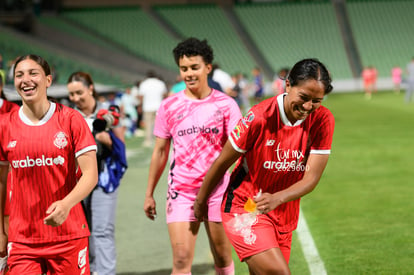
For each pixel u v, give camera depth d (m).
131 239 5.84
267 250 3.06
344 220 6.38
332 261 5.01
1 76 3.94
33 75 2.91
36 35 31.70
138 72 31.69
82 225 3.15
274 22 36.56
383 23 36.94
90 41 31.72
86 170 3.01
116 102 14.23
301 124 3.02
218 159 3.20
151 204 4.01
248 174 3.20
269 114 3.00
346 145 12.04
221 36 35.00
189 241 3.80
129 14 35.41
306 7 37.91
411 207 6.88
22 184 3.02
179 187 3.84
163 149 4.00
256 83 24.92
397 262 4.94
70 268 3.13
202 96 3.89
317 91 2.77
